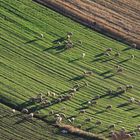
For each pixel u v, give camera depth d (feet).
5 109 539.70
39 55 613.52
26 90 567.18
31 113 538.47
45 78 589.73
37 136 521.65
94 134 534.78
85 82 597.52
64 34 649.61
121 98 593.01
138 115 576.61
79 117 552.41
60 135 525.75
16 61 598.75
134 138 544.21
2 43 612.29
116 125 554.46
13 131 521.65
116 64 635.66
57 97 568.82
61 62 613.52
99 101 580.30
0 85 563.48
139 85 618.44
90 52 639.35
